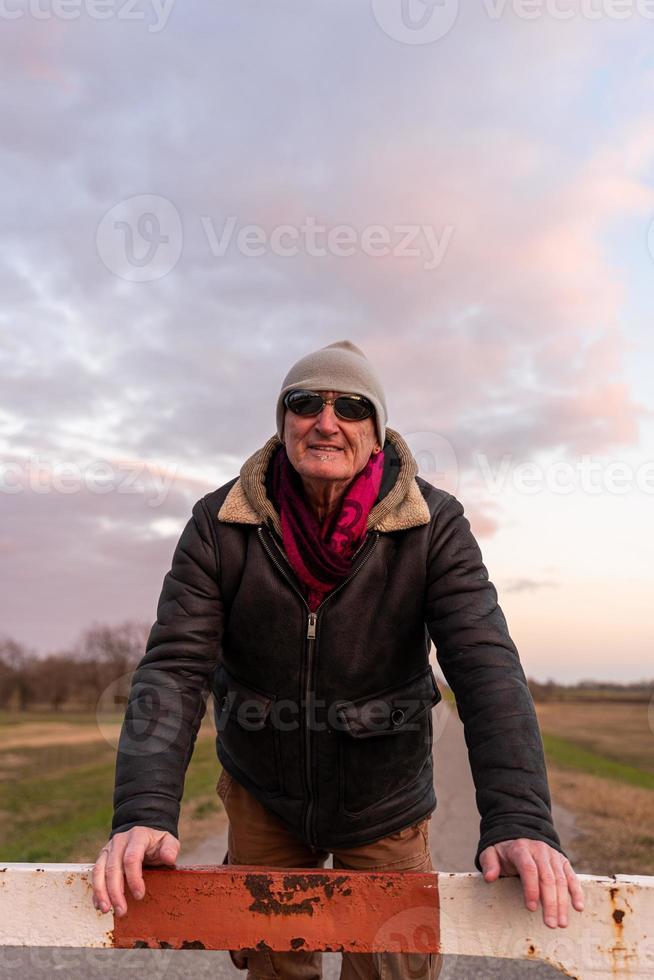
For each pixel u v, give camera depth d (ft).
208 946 5.23
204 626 6.90
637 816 25.45
